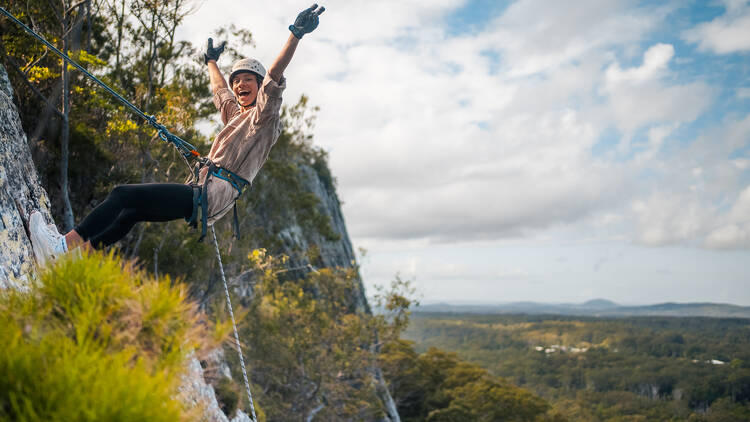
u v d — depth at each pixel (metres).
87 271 1.94
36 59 11.77
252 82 3.76
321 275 27.86
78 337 1.66
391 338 26.91
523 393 58.50
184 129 14.66
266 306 23.44
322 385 25.17
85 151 13.67
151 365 1.76
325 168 63.75
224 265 17.81
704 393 136.88
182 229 16.19
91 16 14.98
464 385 60.06
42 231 3.27
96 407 1.36
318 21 3.33
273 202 25.83
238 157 3.46
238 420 12.14
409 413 59.50
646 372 154.38
